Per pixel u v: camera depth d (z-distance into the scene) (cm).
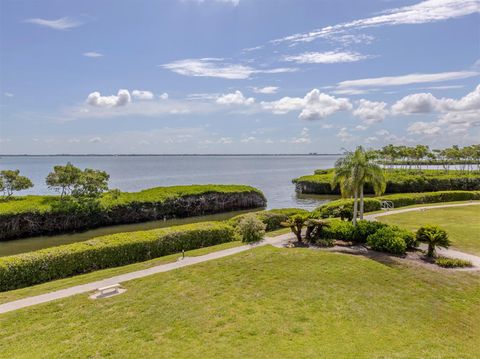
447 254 2169
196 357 1084
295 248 2266
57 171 4362
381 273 1811
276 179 10694
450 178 7031
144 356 1091
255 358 1080
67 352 1111
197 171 14738
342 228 2464
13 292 1641
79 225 4103
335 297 1528
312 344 1166
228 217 4925
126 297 1521
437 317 1409
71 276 2005
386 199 4291
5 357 1084
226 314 1369
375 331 1268
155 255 2356
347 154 2616
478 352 1184
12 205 3900
